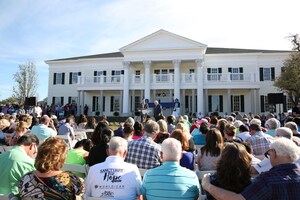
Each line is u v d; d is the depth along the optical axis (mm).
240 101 36812
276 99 21875
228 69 38000
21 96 53500
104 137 5297
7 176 3988
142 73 40031
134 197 3848
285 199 2689
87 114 39969
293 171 2830
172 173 3602
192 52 35125
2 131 9648
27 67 54406
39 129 8547
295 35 32250
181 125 7039
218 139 5230
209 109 37625
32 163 4125
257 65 37344
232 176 3061
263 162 4598
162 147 3801
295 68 30016
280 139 3053
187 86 35188
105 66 42062
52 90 44469
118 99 40438
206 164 5262
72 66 43969
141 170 4848
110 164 3873
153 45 36281
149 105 28969
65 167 5082
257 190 2781
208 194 3537
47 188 2941
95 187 3797
